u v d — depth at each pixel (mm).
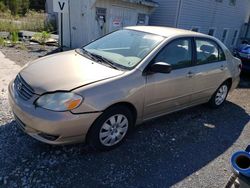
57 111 2648
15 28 13805
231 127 4398
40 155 2973
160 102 3666
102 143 3109
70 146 3205
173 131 3965
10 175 2615
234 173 1966
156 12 13133
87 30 9562
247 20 18766
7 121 3621
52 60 3484
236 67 5258
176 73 3756
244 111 5254
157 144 3523
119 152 3227
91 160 3000
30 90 2824
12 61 7211
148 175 2873
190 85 4086
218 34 16078
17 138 3240
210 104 5047
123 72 3178
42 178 2631
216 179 2955
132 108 3307
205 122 4465
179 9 12055
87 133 2934
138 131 3809
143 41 3742
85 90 2771
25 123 2783
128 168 2943
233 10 16406
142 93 3297
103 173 2811
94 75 3020
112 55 3619
